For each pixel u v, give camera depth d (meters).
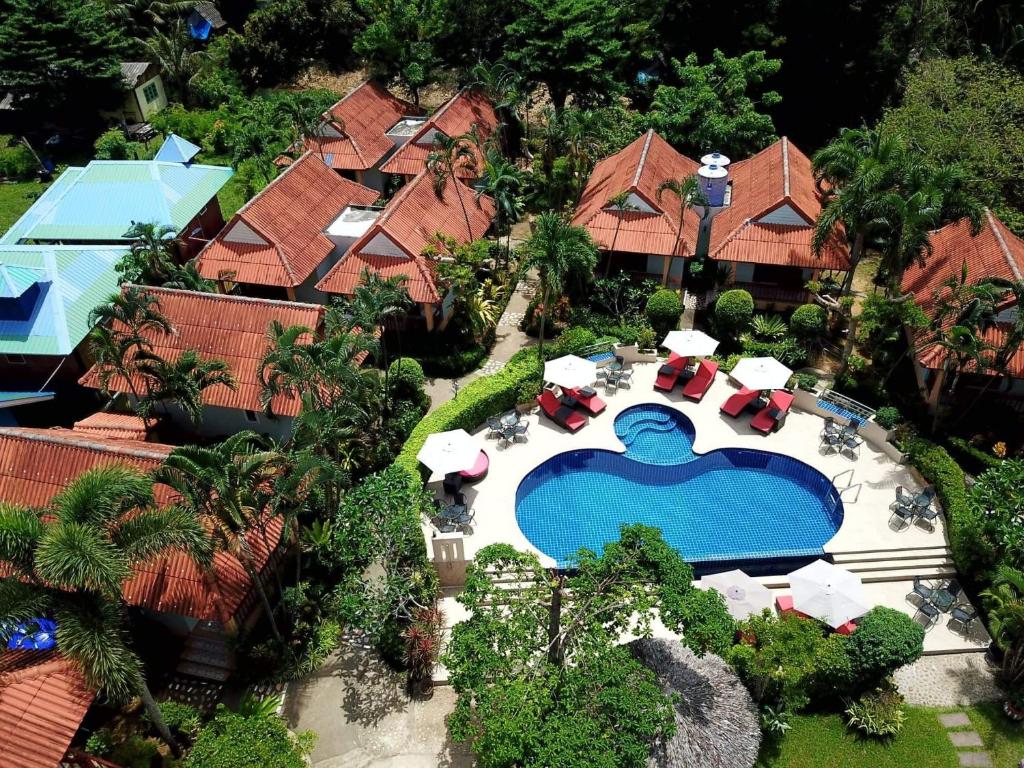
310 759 23.95
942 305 33.91
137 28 75.94
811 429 35.62
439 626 26.92
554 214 37.91
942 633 27.19
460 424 34.69
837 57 60.72
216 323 35.19
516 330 43.69
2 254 39.66
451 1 63.22
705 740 22.00
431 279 40.22
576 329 40.03
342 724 24.94
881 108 61.28
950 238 40.34
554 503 32.75
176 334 35.16
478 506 31.80
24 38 62.84
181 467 22.20
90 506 20.12
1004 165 43.47
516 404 37.16
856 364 38.81
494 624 22.61
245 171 57.50
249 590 25.89
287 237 43.31
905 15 58.66
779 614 27.89
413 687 25.78
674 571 22.94
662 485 33.59
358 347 30.11
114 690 19.45
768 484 33.47
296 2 76.06
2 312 37.19
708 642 21.58
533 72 57.28
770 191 43.81
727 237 42.88
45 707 20.89
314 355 28.11
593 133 50.09
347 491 31.64
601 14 57.97
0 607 18.94
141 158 62.12
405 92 72.81
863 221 35.56
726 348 41.09
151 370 31.09
